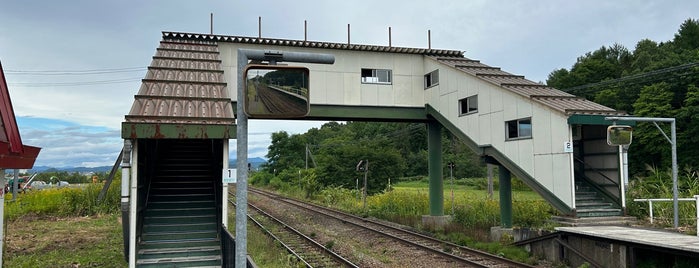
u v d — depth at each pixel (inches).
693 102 1285.7
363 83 797.9
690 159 1254.9
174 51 709.9
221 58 757.9
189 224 437.1
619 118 463.8
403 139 2947.8
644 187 631.8
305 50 777.6
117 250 520.4
